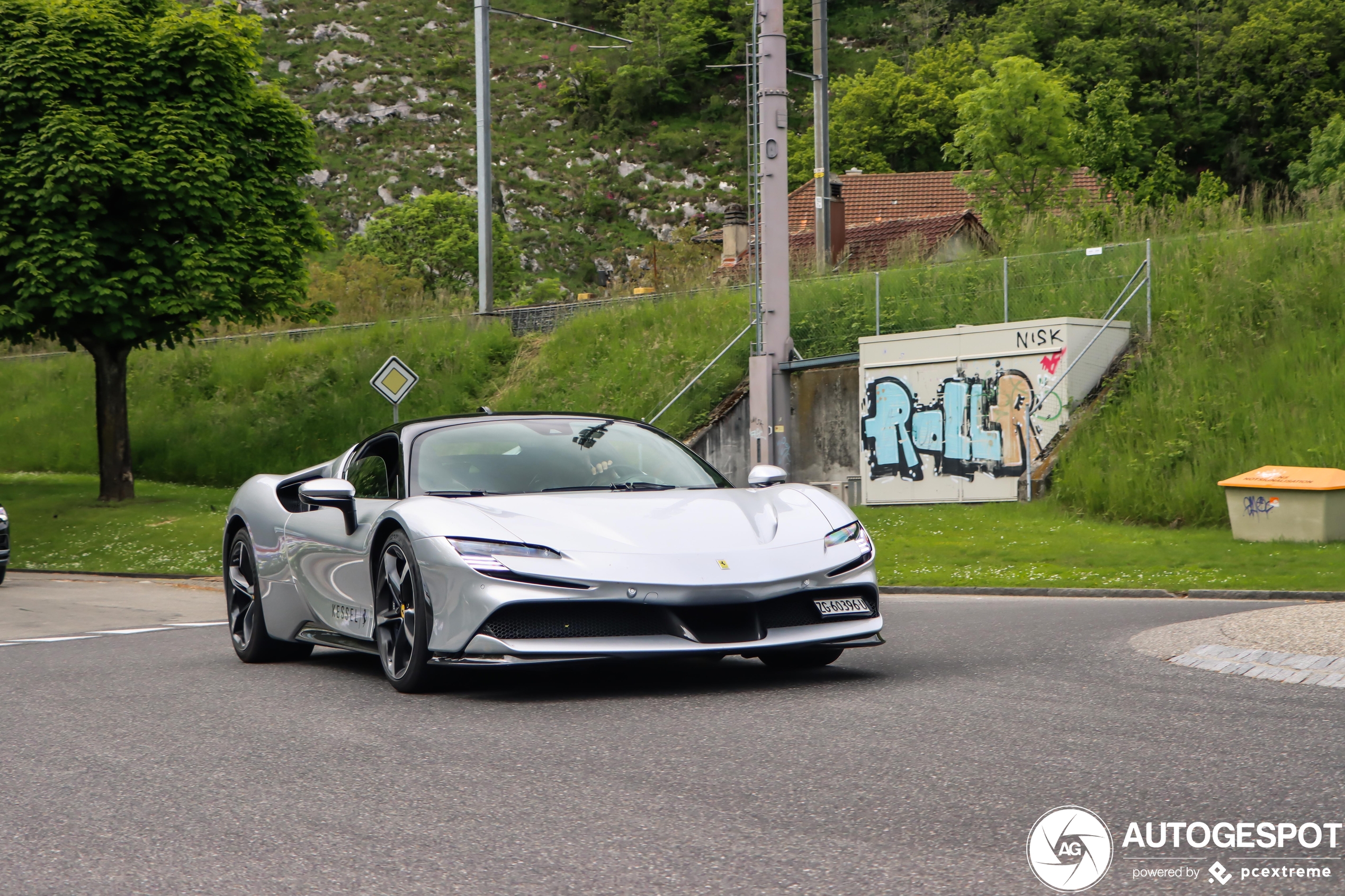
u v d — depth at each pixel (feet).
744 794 11.73
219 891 9.43
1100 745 13.33
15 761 14.84
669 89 444.14
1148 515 53.88
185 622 37.29
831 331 80.07
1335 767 12.09
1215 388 59.06
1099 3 315.58
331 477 23.20
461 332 102.47
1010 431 62.44
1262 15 279.90
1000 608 32.04
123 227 76.74
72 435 108.78
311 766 13.83
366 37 483.92
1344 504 45.60
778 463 61.16
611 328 93.86
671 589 16.98
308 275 84.89
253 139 83.82
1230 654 19.53
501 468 20.35
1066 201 142.92
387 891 9.24
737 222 141.90
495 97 458.09
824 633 17.67
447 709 17.37
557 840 10.41
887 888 8.90
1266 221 73.31
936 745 13.57
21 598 47.47
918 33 440.04
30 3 75.87
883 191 188.44
